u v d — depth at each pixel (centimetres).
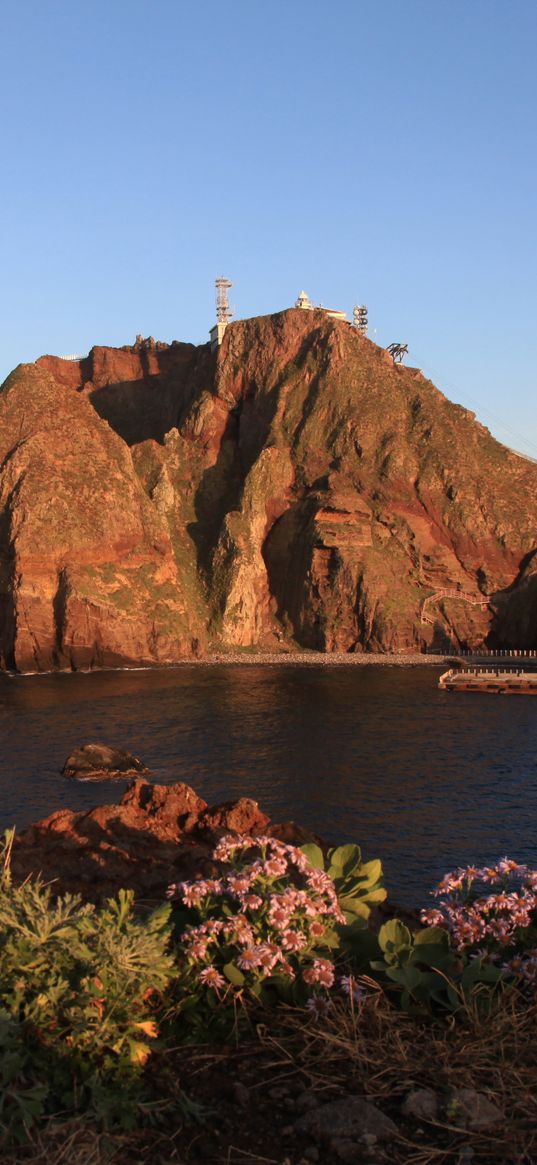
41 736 6394
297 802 4456
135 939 571
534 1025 598
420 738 6450
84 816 991
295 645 15712
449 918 705
